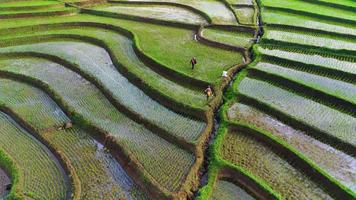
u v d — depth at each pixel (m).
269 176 22.03
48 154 23.73
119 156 23.28
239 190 21.22
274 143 24.25
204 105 27.83
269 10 49.00
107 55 37.12
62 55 36.09
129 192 20.92
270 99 29.31
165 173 21.73
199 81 30.61
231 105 28.75
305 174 22.19
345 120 26.83
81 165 22.78
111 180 21.73
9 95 30.08
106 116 27.17
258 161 23.19
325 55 36.53
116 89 30.47
